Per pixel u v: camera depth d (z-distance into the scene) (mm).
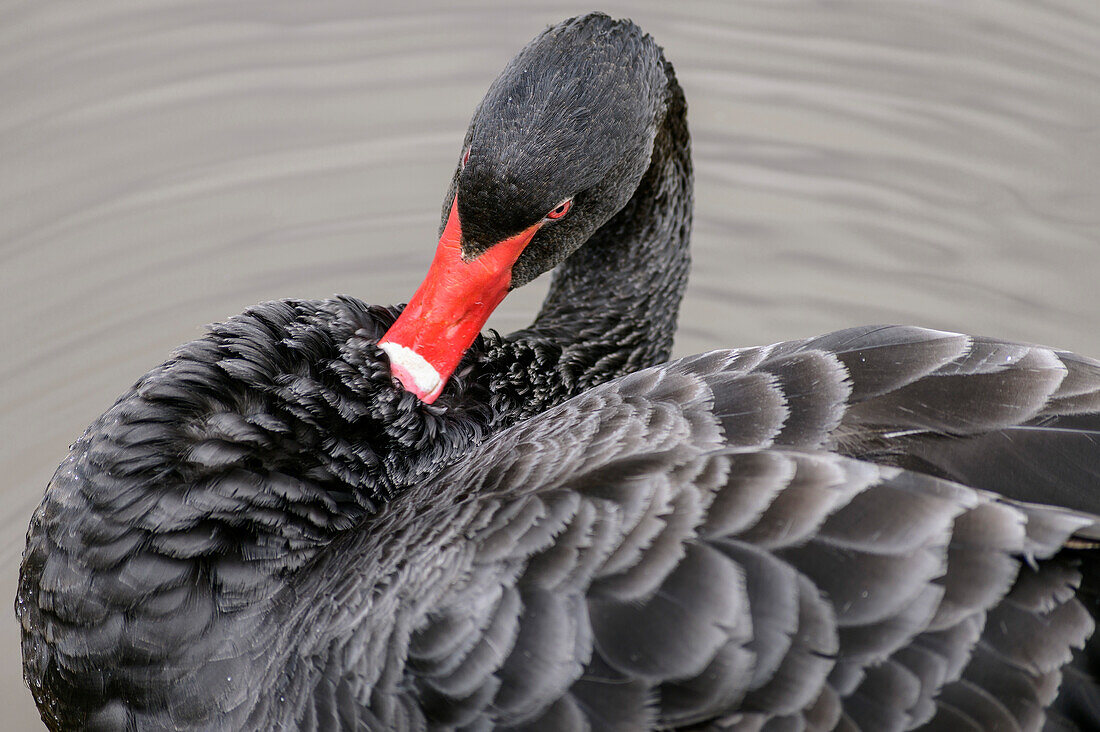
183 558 5605
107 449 5762
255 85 11312
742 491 4914
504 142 6438
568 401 6102
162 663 5602
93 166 10562
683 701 4754
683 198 8648
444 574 5215
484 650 4992
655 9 12195
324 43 11664
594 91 6547
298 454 5977
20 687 7547
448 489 5797
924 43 11906
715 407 5469
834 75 11742
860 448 5250
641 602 4820
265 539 5738
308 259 10312
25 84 10984
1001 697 4645
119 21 11531
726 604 4734
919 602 4641
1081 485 5117
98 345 9508
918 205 10734
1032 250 10281
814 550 4746
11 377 9258
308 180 10805
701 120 11516
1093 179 10742
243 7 11820
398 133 11117
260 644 5609
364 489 6133
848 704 4645
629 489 5074
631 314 8500
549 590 4949
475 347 6930
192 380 5875
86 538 5688
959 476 5156
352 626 5367
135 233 10242
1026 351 5527
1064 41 11766
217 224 10406
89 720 5836
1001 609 4699
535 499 5211
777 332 9977
